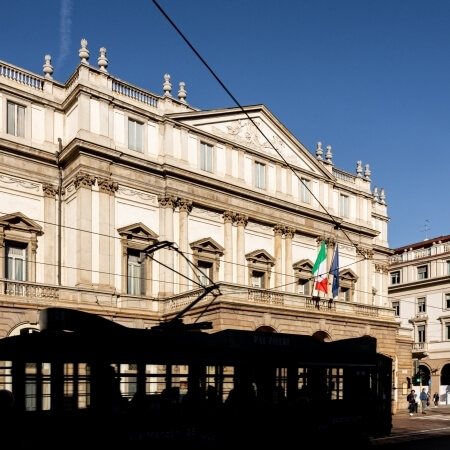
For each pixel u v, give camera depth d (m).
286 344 16.39
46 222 26.50
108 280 27.41
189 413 13.62
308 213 36.28
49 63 29.34
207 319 26.41
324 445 16.92
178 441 13.31
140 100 30.52
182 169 30.45
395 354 36.31
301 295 30.38
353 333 33.09
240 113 34.19
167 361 13.41
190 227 30.97
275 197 34.72
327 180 38.53
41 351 11.63
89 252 26.98
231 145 33.44
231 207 32.72
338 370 17.94
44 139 28.33
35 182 27.70
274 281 34.25
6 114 27.14
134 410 12.65
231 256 32.31
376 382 19.72
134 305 28.19
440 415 37.69
